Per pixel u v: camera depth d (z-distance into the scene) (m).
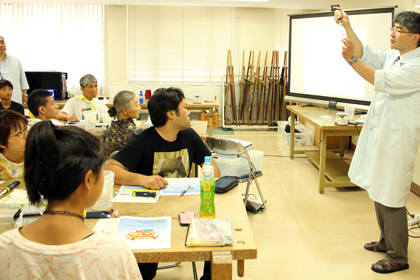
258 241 2.92
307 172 4.70
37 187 0.84
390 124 2.33
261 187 4.15
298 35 5.14
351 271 2.51
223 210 1.64
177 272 2.49
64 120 3.88
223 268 1.28
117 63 7.53
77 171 0.84
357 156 2.64
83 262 0.84
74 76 7.46
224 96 7.69
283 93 7.57
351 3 6.02
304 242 2.91
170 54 7.59
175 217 1.56
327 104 4.84
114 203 1.69
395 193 2.34
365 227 3.17
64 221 0.86
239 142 3.39
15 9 7.20
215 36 7.56
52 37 7.31
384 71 2.32
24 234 0.86
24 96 5.49
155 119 2.04
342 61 4.61
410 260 2.64
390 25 4.13
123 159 2.00
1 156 2.00
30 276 0.84
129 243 1.35
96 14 7.33
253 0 6.45
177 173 2.13
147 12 7.42
